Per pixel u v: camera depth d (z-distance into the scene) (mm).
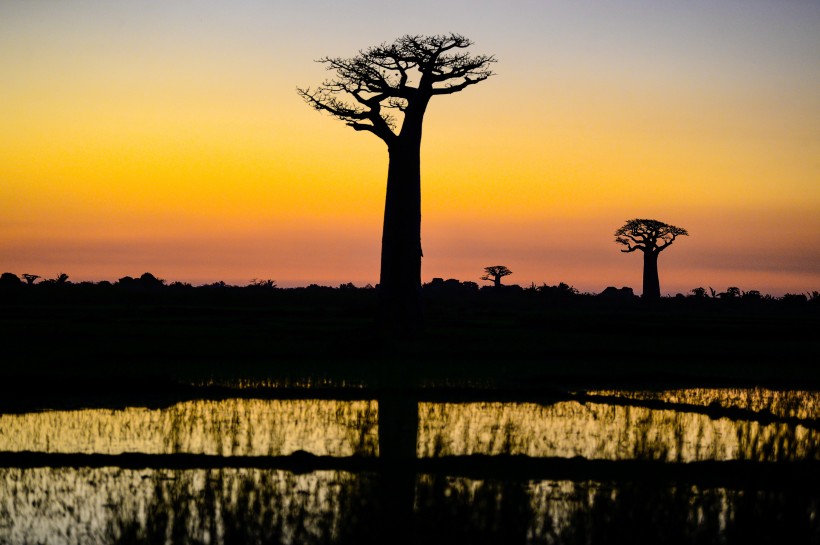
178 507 15133
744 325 63188
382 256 47531
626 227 130625
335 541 13656
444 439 20516
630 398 26984
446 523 14523
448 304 106438
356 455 18734
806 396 28234
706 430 22266
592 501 15875
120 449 19203
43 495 15906
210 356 34719
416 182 48000
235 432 21062
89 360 32500
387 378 29703
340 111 49000
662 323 63031
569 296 128750
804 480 17500
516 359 36531
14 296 97375
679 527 14625
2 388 26594
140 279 140125
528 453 19266
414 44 48219
